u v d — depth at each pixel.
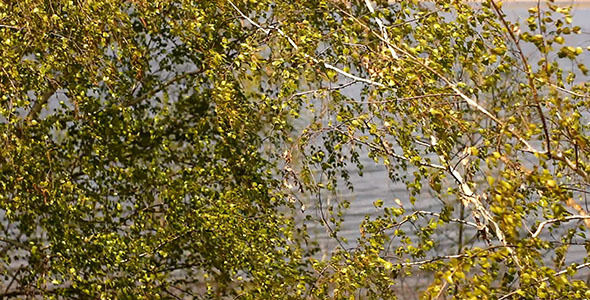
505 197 6.10
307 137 8.80
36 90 9.98
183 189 11.20
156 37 12.51
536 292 6.97
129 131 11.10
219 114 10.38
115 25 9.95
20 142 9.83
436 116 6.80
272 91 11.27
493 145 7.34
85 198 10.60
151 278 10.41
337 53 9.21
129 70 11.69
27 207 10.43
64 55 9.67
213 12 10.42
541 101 7.39
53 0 9.63
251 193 11.10
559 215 6.17
